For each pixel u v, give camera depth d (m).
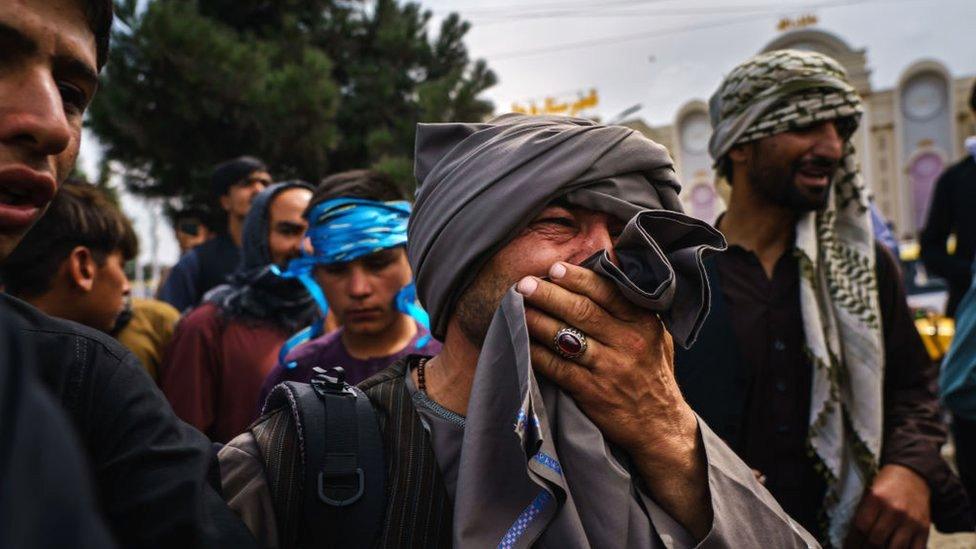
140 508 0.78
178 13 10.00
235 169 3.87
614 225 1.02
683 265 0.93
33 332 0.82
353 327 1.98
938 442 1.73
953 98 32.59
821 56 1.79
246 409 2.32
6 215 0.69
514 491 0.87
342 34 13.11
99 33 0.81
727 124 1.86
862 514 1.62
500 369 0.90
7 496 0.29
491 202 0.96
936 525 1.72
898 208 33.41
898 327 1.84
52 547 0.30
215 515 0.82
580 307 0.90
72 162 0.79
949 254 4.13
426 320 2.08
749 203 1.86
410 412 0.98
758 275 1.81
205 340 2.35
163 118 10.22
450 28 13.95
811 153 1.73
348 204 1.95
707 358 1.68
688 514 0.94
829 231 1.81
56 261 1.74
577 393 0.93
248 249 2.67
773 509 0.99
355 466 0.93
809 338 1.70
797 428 1.72
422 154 1.13
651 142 1.04
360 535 0.90
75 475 0.32
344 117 12.25
